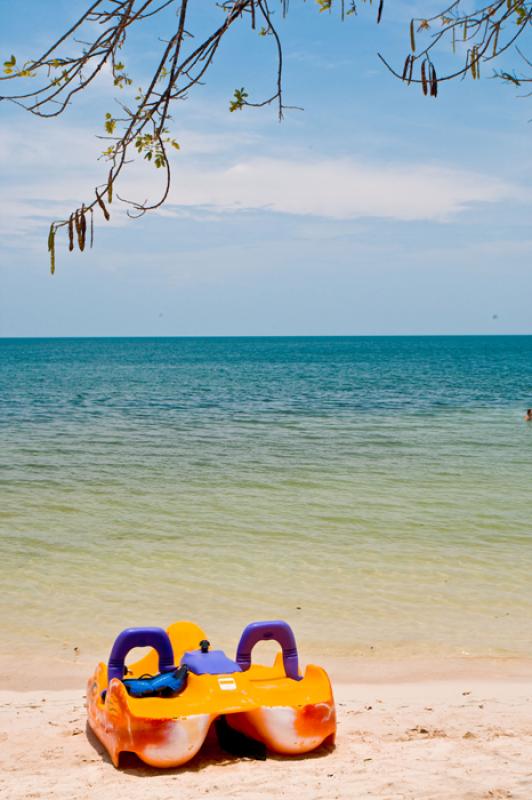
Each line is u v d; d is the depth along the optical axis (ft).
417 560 42.98
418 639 32.14
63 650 31.12
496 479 67.26
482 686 27.55
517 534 48.52
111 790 18.21
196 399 159.12
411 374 263.29
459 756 20.18
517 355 476.54
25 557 43.78
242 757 20.58
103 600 36.81
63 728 23.29
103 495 60.59
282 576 40.32
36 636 32.50
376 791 17.53
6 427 107.65
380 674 28.81
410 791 17.42
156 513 54.60
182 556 43.98
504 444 89.71
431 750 20.81
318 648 31.27
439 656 30.50
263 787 18.15
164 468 72.84
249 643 22.44
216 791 17.95
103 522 51.98
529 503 57.47
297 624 33.76
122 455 80.89
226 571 41.22
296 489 63.10
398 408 138.51
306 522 51.96
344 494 61.00
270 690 21.57
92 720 22.31
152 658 23.82
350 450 84.99
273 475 69.31
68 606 36.01
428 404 147.13
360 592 37.86
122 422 114.62
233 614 35.01
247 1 9.49
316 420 117.60
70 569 41.60
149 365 347.36
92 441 92.27
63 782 18.88
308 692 21.50
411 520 52.39
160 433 100.42
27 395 169.07
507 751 20.48
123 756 20.75
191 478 67.82
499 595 37.22
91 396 167.02
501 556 43.65
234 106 10.17
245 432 101.86
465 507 56.29
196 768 19.89
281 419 119.14
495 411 132.36
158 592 37.93
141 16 9.16
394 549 45.21
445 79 10.25
